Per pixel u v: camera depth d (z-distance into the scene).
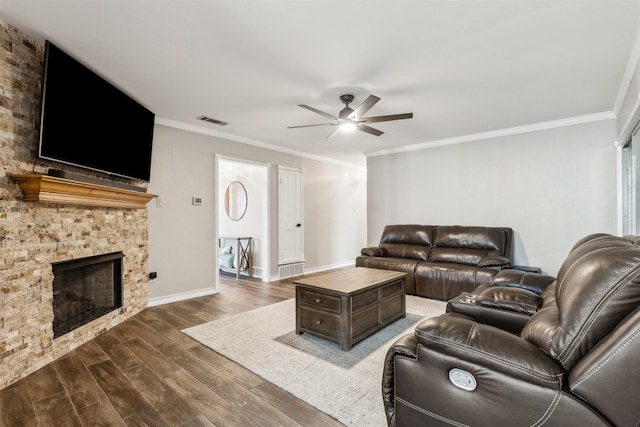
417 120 4.13
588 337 1.03
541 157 4.34
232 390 2.02
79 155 2.54
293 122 4.19
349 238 7.38
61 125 2.35
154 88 3.10
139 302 3.64
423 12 1.96
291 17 2.01
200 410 1.81
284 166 5.77
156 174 3.96
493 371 1.13
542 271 4.32
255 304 4.00
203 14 1.98
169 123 4.09
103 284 3.13
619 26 2.09
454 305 2.22
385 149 5.87
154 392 2.00
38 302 2.29
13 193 2.11
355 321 2.69
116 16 2.00
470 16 2.00
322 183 6.64
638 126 2.96
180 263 4.21
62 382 2.11
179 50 2.41
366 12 1.96
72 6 1.90
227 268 6.10
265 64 2.62
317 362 2.40
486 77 2.86
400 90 3.14
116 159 3.02
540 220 4.36
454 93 3.22
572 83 3.00
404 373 1.36
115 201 3.04
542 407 1.04
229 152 4.82
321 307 2.77
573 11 1.94
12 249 2.09
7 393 1.97
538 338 1.18
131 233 3.48
